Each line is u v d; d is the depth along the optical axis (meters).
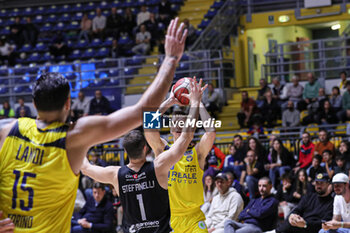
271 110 18.89
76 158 3.42
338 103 18.45
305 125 18.03
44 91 3.42
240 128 19.44
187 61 21.47
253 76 27.95
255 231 10.20
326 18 25.61
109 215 11.83
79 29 28.73
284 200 12.66
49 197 3.40
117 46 24.92
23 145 3.45
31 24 27.94
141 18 26.50
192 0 27.77
